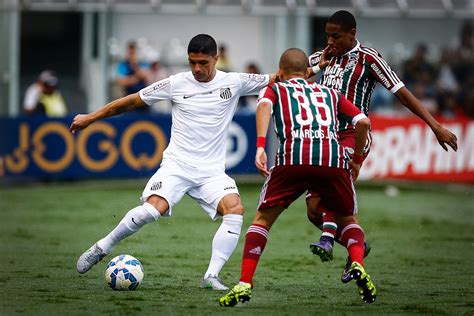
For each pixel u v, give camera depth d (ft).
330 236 90.63
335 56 92.48
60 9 210.59
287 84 81.00
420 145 199.41
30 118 192.44
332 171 78.84
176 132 89.25
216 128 88.84
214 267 88.99
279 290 89.76
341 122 91.86
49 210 158.40
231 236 88.53
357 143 80.89
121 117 194.80
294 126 79.15
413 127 199.21
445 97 234.79
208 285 88.63
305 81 81.97
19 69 235.61
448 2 218.18
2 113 216.95
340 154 79.20
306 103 79.97
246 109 211.61
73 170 193.47
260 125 78.38
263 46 236.02
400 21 243.81
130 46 212.84
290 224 147.33
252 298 84.74
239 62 236.84
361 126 80.02
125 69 216.74
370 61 90.89
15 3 213.46
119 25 232.12
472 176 200.64
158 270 100.89
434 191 198.29
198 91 88.38
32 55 237.66
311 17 233.14
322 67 93.45
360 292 77.56
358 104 91.71
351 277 79.20
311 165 78.38
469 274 102.63
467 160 200.85
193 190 89.76
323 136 79.05
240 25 236.43
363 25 243.60
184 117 88.63
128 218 88.07
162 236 130.00
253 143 199.52
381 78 90.53
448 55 239.09
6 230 135.33
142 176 196.24
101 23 228.63
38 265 103.55
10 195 178.50
